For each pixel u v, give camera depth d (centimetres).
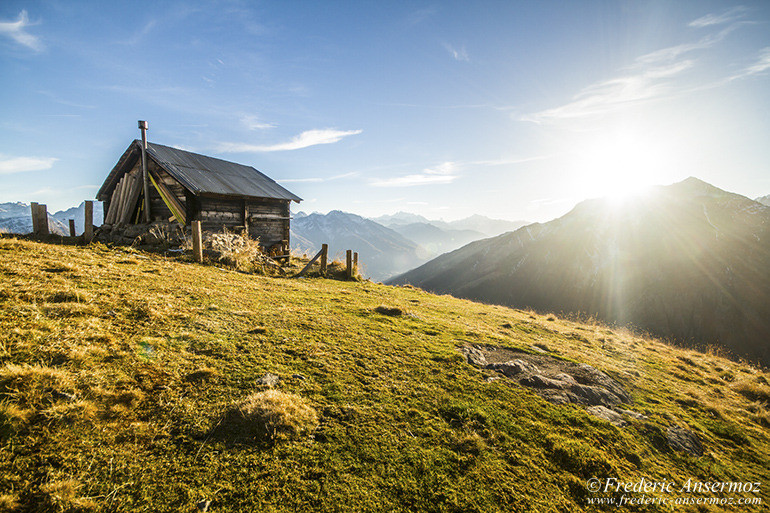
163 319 645
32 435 327
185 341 580
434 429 459
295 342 662
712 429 624
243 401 434
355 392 519
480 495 360
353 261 1998
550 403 582
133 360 486
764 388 888
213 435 383
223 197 2073
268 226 2453
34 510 269
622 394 702
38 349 446
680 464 495
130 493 301
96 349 482
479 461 410
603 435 511
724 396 841
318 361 595
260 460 360
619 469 443
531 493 375
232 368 523
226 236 1825
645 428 562
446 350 756
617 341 1299
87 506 279
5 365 388
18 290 612
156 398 421
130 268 1015
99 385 412
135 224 1986
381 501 335
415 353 711
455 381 608
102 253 1170
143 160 1967
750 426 677
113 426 364
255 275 1442
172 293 820
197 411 413
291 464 362
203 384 468
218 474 336
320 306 983
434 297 1762
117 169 2188
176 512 290
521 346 902
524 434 480
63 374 405
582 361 870
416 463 391
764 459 555
